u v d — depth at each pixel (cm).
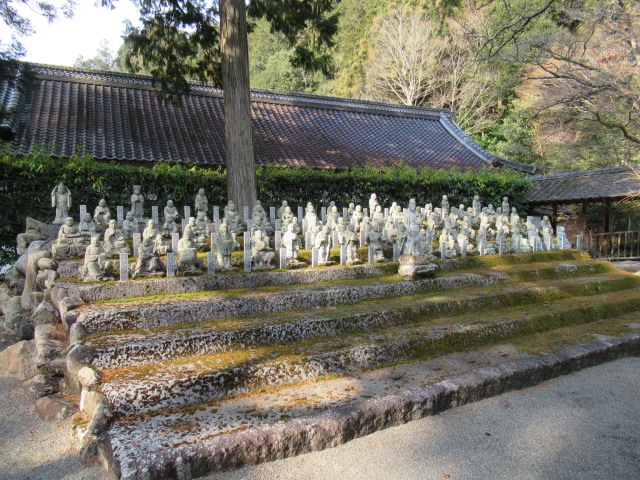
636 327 744
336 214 1019
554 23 1886
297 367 504
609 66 1579
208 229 966
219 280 692
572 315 768
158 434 373
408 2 3206
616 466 392
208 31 1271
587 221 2075
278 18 1262
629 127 1596
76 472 367
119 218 962
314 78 3675
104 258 655
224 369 468
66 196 920
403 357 576
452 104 3136
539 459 400
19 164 984
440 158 1903
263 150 1577
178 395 435
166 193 1159
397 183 1456
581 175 1781
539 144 2703
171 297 630
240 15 1121
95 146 1298
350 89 3538
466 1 2423
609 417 482
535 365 562
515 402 511
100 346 480
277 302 646
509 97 3036
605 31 1578
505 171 1733
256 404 441
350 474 366
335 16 1266
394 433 431
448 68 3134
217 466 352
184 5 1210
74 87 1573
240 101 1127
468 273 898
